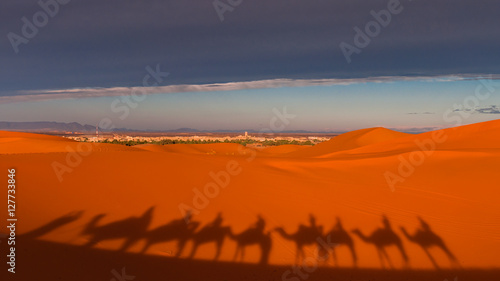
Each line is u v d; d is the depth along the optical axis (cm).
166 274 812
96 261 831
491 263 1030
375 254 1089
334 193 1811
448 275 937
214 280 810
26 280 648
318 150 7994
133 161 2236
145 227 1203
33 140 4641
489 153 2320
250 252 1064
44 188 1473
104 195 1495
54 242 937
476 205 1548
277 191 1814
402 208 1559
